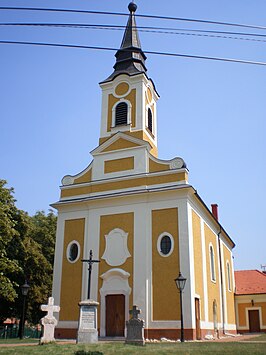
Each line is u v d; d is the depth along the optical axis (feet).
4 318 107.65
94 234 85.66
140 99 96.02
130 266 79.61
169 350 44.83
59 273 86.69
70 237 88.74
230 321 112.27
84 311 61.98
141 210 82.48
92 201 87.56
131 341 56.39
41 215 148.87
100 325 78.07
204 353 41.37
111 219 85.10
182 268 75.00
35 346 51.85
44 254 124.26
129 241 81.56
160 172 83.76
